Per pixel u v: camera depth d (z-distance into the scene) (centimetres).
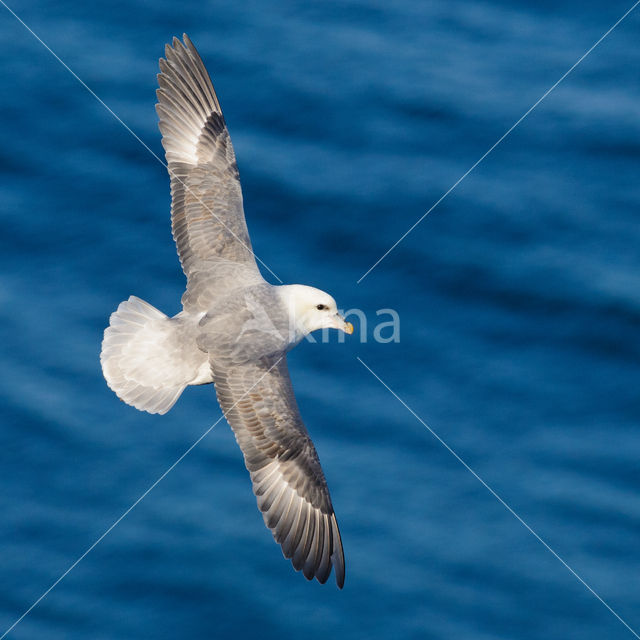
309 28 2962
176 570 2095
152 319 1324
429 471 2219
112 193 2641
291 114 2755
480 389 2345
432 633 1998
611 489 2192
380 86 2811
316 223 2555
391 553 2095
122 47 2931
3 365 2334
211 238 1403
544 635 1991
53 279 2491
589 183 2653
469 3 3048
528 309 2467
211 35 2945
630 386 2355
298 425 1278
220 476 2227
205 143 1498
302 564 1288
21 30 2961
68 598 2064
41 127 2753
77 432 2259
